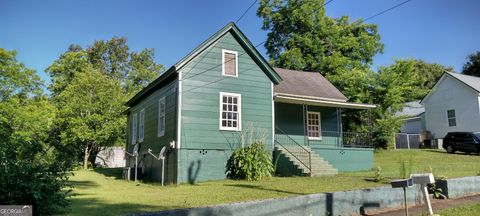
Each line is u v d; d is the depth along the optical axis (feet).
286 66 109.50
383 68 93.35
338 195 27.73
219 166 53.57
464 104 109.60
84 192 40.88
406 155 86.02
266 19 118.32
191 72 53.98
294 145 63.93
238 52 58.23
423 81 145.79
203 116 53.72
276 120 65.82
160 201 32.96
